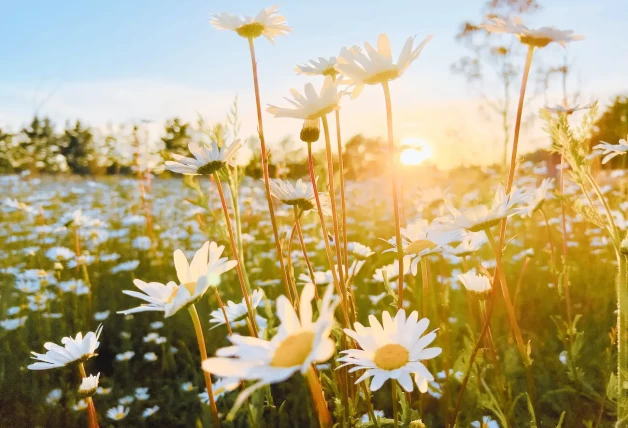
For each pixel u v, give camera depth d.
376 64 1.56
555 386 2.47
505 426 1.79
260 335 1.99
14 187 8.78
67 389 3.20
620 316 1.66
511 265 4.19
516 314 3.22
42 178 10.82
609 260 3.97
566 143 1.74
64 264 5.29
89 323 4.06
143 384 3.38
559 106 3.32
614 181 5.90
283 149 4.72
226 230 2.06
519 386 2.51
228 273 4.55
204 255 1.51
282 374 0.93
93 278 4.90
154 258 5.59
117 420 2.96
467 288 1.95
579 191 5.59
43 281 4.18
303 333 1.01
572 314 3.05
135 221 6.26
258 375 0.95
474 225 1.53
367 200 8.85
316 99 1.70
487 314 1.64
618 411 1.66
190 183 2.01
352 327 2.03
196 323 1.46
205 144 1.87
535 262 4.28
